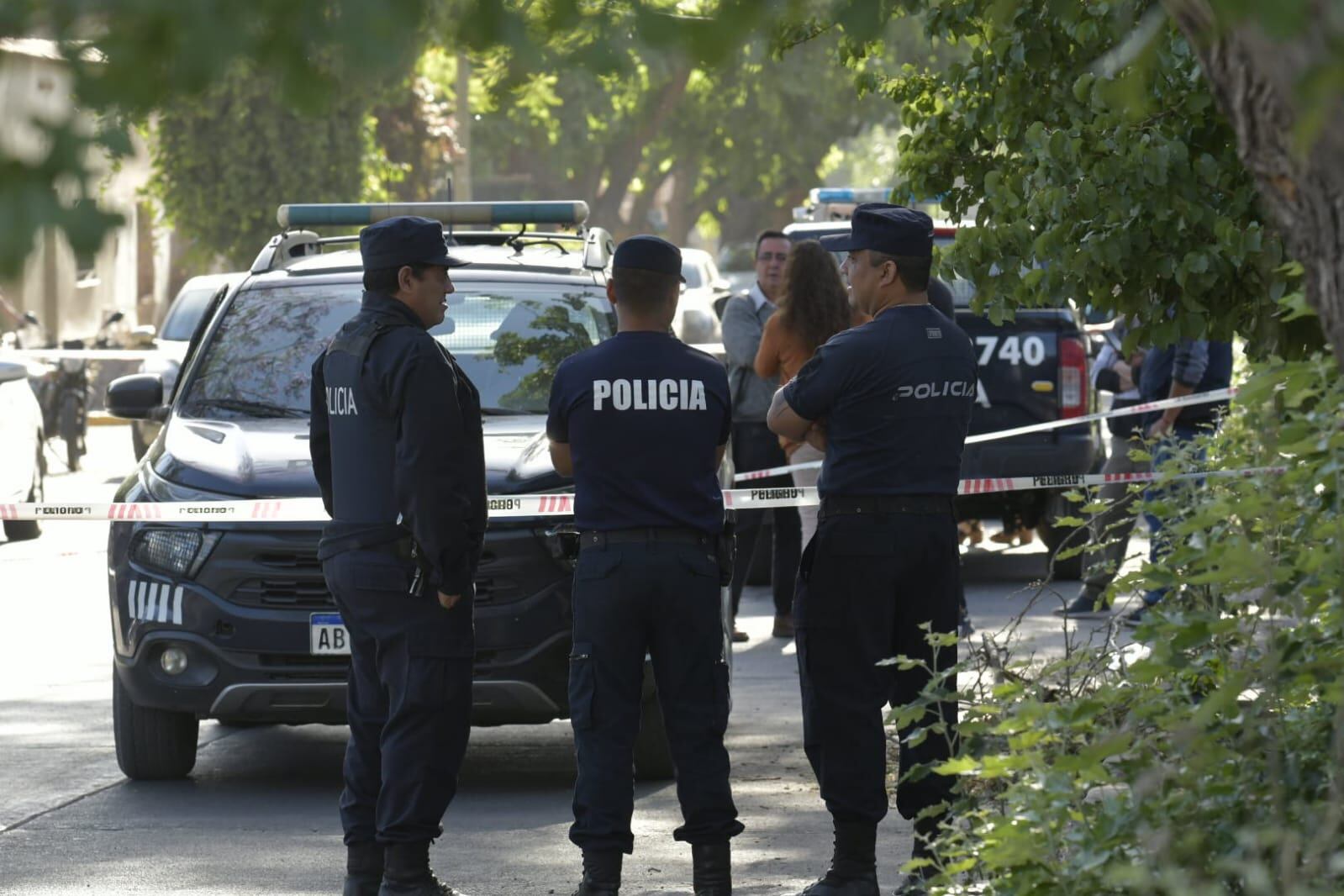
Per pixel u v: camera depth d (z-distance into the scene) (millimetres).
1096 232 16594
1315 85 5262
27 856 17969
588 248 24922
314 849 18203
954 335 15453
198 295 62688
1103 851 9484
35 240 4660
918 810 15266
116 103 4914
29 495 45219
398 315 15539
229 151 95312
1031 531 43375
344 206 25781
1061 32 16781
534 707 19562
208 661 19781
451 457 15055
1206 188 16422
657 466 15133
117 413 23328
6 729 24781
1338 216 7000
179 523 20016
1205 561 10750
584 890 15242
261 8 5141
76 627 33719
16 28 4844
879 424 15102
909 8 17203
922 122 18953
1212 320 17188
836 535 15172
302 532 19656
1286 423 11336
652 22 5910
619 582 15102
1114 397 31359
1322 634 10523
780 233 29828
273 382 22719
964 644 28078
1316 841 8305
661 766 20969
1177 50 15539
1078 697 12555
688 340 50938
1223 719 10328
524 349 22969
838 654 15305
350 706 15938
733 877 16953
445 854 17922
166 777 21438
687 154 143750
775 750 22797
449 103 110938
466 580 15305
